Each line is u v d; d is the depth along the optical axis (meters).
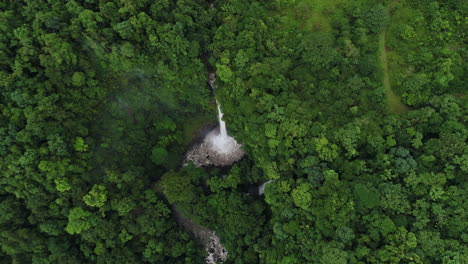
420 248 47.50
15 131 54.66
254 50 60.66
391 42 60.47
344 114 57.06
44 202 56.38
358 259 48.41
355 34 60.53
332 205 49.38
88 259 59.88
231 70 60.66
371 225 49.22
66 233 58.69
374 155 54.16
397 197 49.41
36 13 56.34
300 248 53.31
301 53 60.34
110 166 62.69
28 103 55.50
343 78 59.03
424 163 52.09
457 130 52.25
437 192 49.56
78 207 57.25
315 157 54.19
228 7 62.66
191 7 61.66
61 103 58.12
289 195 55.25
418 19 59.69
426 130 54.91
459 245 47.12
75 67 58.16
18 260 56.25
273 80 58.62
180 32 59.91
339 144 54.19
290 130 55.34
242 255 62.53
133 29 58.22
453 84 57.06
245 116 60.94
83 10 57.34
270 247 58.34
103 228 58.19
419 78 56.50
